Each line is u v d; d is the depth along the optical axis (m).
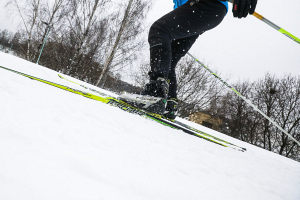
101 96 1.46
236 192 0.51
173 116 2.13
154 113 1.67
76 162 0.34
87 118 0.71
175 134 1.21
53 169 0.29
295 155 16.72
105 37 12.30
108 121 0.79
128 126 0.85
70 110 0.72
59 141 0.42
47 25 11.08
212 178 0.56
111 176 0.35
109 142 0.54
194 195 0.40
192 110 17.41
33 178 0.25
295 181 0.91
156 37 1.58
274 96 17.92
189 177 0.50
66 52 12.03
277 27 1.51
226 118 19.56
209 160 0.79
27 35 12.70
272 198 0.56
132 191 0.32
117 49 11.93
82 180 0.29
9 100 0.55
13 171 0.24
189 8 1.56
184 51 2.10
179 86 16.91
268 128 17.42
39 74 1.86
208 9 1.56
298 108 16.75
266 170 1.00
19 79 0.94
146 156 0.55
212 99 17.52
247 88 19.47
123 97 1.65
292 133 16.53
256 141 18.16
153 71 1.61
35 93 0.76
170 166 0.54
